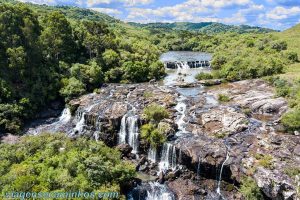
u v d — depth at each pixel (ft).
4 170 161.79
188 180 189.26
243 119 221.66
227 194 176.55
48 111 283.18
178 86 321.73
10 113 254.47
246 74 337.52
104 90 307.58
